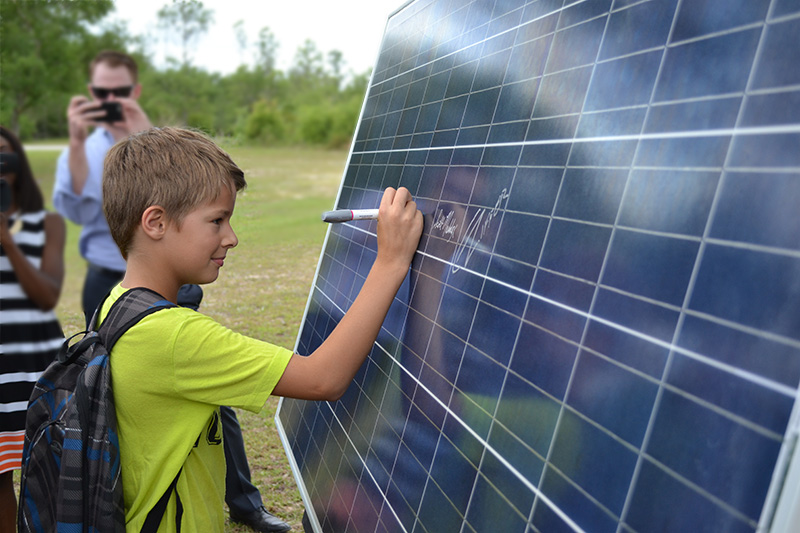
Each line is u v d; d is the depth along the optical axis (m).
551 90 1.04
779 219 0.59
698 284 0.67
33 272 2.40
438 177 1.42
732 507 0.58
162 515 1.23
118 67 3.39
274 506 3.12
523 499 0.87
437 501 1.09
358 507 1.44
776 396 0.56
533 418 0.89
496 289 1.06
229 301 7.45
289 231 13.03
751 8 0.68
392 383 1.42
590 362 0.80
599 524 0.73
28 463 1.21
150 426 1.20
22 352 2.27
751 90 0.66
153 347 1.15
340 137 33.12
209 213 1.23
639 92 0.83
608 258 0.81
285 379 1.19
